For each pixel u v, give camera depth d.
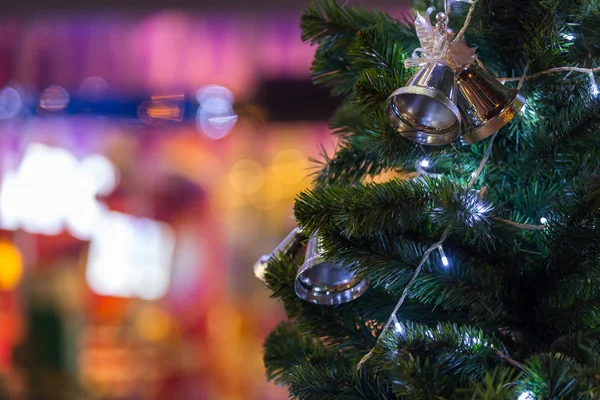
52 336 3.61
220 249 4.43
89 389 3.69
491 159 0.94
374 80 0.88
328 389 0.90
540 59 0.89
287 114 3.69
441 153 0.92
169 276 4.32
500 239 0.89
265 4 3.07
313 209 0.86
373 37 0.91
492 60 0.96
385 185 0.87
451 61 0.87
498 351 0.84
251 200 4.52
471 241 0.88
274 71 3.70
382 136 0.90
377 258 0.88
